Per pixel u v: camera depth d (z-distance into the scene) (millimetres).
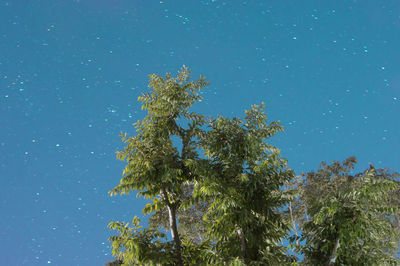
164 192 10258
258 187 9789
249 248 9516
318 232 9375
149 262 9359
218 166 10188
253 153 9812
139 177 10102
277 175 9891
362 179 9117
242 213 9234
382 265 8852
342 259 9086
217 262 9016
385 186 8617
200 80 10797
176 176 9891
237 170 9922
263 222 9625
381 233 9023
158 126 10680
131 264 9672
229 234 9695
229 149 10008
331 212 8680
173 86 10617
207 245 10125
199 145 10430
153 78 10898
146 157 10117
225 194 9148
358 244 8984
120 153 10219
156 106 10578
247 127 10109
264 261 9227
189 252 10086
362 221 8695
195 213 14672
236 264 8562
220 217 9594
